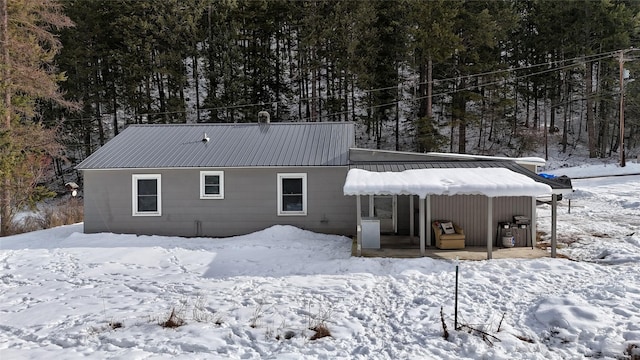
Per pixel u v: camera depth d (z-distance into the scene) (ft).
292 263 38.91
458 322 24.62
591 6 110.22
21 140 61.41
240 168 51.06
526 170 46.16
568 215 59.88
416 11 100.99
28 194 63.16
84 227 52.31
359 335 23.82
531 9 130.21
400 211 50.26
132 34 102.94
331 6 107.24
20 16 62.90
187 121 113.09
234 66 108.17
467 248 42.55
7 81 59.77
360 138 120.26
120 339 23.31
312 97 111.14
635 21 109.81
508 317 25.36
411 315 26.14
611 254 38.11
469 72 110.01
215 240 49.34
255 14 115.34
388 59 112.47
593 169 102.06
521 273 33.27
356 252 41.39
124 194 51.96
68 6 101.35
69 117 106.83
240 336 23.70
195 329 24.38
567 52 118.83
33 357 21.52
